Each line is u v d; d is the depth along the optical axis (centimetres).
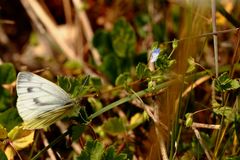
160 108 34
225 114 32
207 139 34
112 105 33
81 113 33
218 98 36
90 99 36
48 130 36
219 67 36
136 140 36
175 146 33
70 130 33
